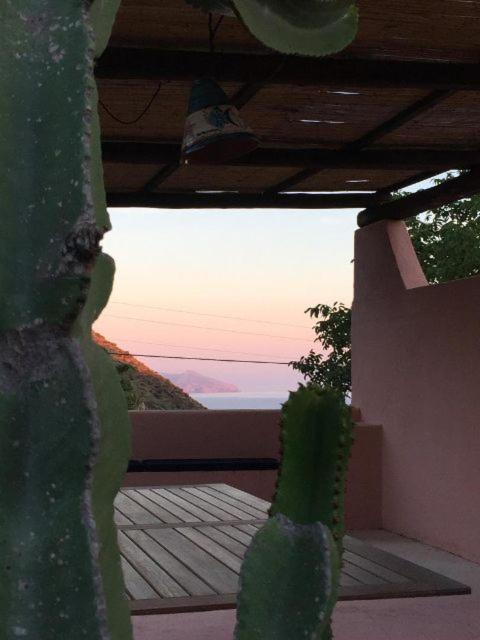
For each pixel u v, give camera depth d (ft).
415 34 14.16
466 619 12.46
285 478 3.23
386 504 24.84
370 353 25.90
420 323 23.40
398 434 24.32
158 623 12.19
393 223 25.30
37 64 2.45
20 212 2.37
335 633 11.87
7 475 2.37
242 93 16.16
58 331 2.38
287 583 3.13
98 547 2.34
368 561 13.87
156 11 12.99
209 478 24.00
